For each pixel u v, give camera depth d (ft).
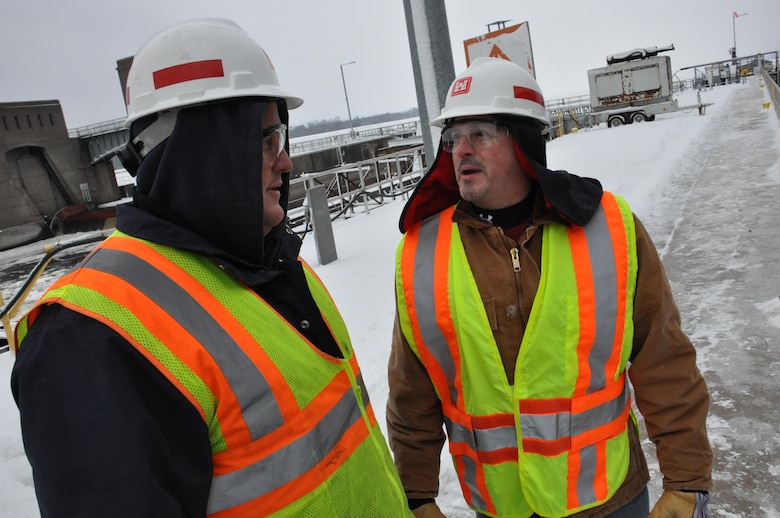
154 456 3.04
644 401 5.54
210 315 3.57
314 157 136.98
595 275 5.19
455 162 5.63
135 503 2.84
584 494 5.17
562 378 5.15
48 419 2.89
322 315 4.77
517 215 5.68
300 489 3.73
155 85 3.81
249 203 3.76
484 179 5.46
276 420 3.64
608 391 5.30
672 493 5.32
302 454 3.76
